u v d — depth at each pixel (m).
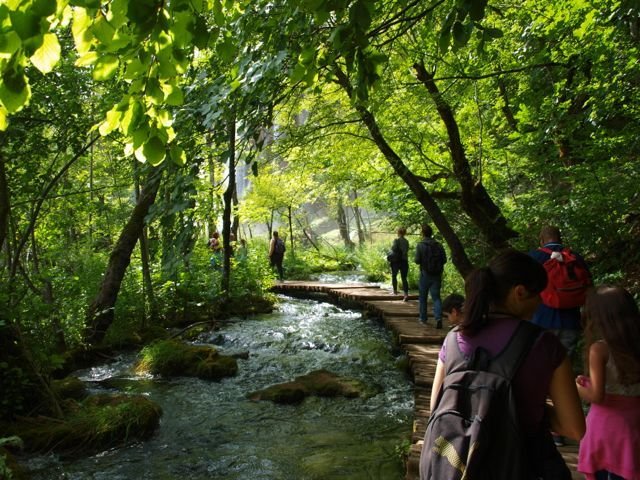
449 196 10.08
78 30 1.86
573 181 6.97
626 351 2.08
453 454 1.52
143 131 2.13
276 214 26.20
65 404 5.62
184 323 11.05
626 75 6.12
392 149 9.81
